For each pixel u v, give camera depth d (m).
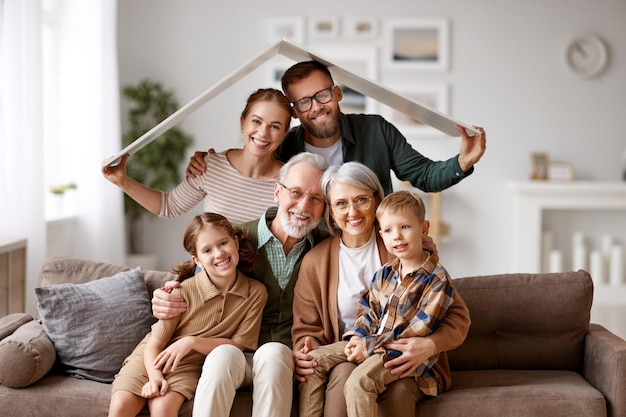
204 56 6.46
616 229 6.64
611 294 6.45
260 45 6.48
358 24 6.47
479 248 6.58
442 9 6.49
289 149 3.02
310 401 2.31
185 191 2.94
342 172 2.52
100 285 2.69
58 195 5.20
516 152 6.55
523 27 6.49
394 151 3.05
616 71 6.52
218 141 6.49
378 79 6.52
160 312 2.47
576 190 6.27
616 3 6.48
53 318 2.53
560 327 2.67
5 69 4.04
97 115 5.44
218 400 2.21
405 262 2.43
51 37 5.28
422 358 2.26
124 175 2.82
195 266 2.67
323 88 2.79
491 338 2.73
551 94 6.53
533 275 2.76
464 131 2.67
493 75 6.51
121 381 2.31
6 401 2.33
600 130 6.55
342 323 2.58
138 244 6.40
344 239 2.62
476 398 2.33
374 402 2.18
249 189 2.87
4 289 3.61
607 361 2.40
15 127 4.09
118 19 6.45
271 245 2.66
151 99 6.18
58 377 2.49
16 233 4.11
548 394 2.33
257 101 2.73
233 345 2.40
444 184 2.88
